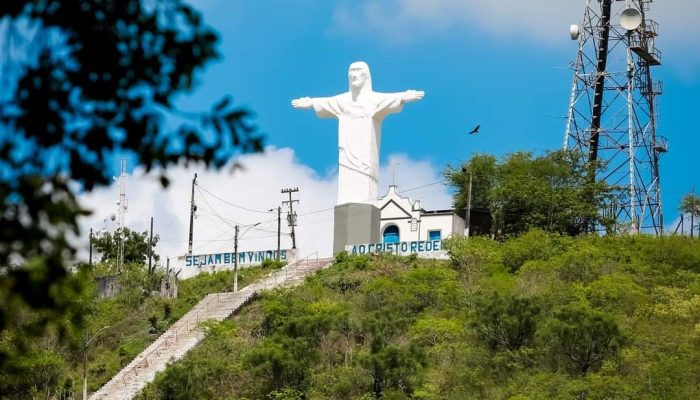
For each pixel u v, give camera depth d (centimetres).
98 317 9056
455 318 8231
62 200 1416
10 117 1380
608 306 8331
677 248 9525
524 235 9844
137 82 1452
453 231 10262
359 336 7950
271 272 10338
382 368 7031
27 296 1434
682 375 6919
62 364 7806
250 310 9125
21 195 1391
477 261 9506
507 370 7175
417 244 10069
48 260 1428
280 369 7200
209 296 9575
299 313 8556
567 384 6662
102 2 1429
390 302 8719
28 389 7356
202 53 1469
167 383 7181
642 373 6925
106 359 8350
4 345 4859
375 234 10362
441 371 7269
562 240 9756
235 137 1491
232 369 7388
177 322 9000
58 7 1387
